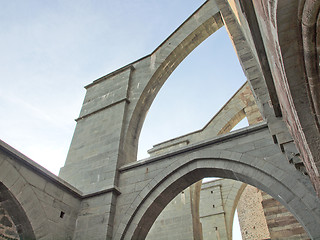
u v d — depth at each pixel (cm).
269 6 325
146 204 877
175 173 891
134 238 838
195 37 1319
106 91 1365
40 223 789
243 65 859
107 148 1095
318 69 367
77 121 1341
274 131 674
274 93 630
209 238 1966
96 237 845
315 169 438
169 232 1459
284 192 661
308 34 326
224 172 820
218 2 1048
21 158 783
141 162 972
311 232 573
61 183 909
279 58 393
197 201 1599
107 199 922
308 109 406
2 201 760
